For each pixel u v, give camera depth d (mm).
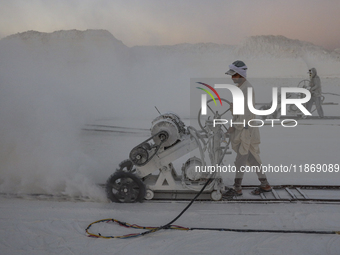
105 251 3205
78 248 3262
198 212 4168
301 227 3715
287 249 3217
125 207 4359
